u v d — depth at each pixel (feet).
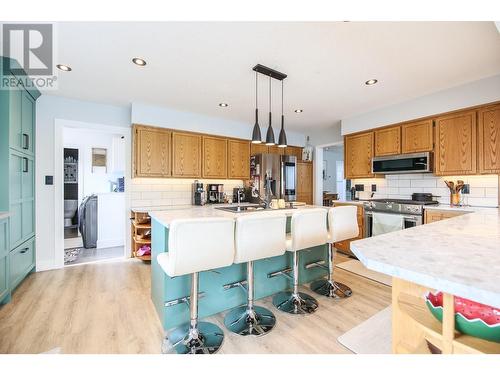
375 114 12.01
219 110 12.21
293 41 6.34
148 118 11.50
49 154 10.31
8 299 7.39
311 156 17.13
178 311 6.25
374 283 8.99
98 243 14.17
